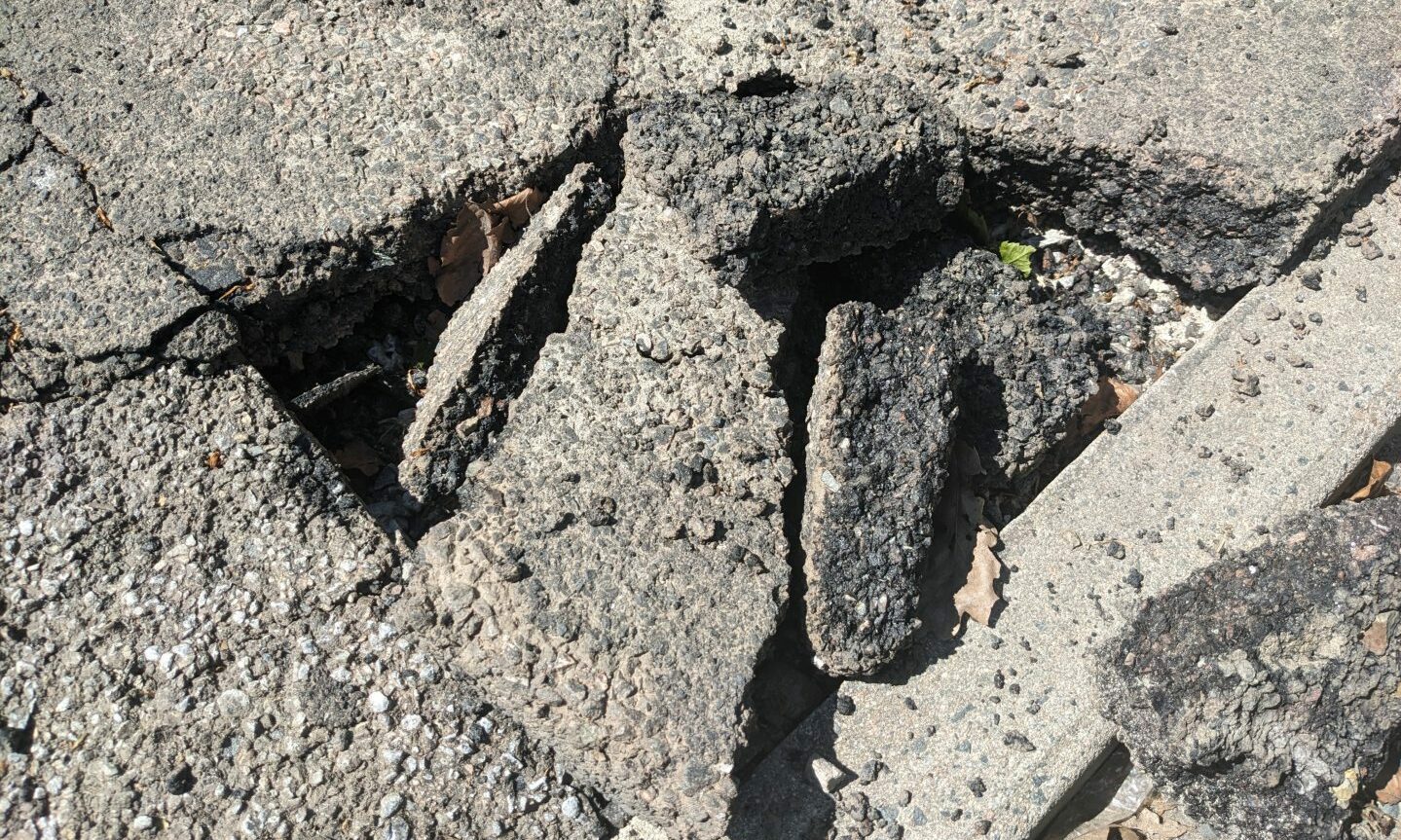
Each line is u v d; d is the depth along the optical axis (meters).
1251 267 0.70
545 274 0.63
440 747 0.58
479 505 0.59
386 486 0.66
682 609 0.58
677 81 0.68
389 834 0.56
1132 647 0.62
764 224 0.61
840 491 0.61
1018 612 0.64
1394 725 0.61
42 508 0.58
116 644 0.57
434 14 0.68
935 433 0.62
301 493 0.60
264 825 0.56
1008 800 0.60
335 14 0.68
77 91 0.65
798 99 0.65
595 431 0.61
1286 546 0.63
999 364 0.67
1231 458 0.67
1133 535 0.66
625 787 0.57
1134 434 0.68
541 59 0.68
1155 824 0.64
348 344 0.68
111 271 0.61
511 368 0.63
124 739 0.56
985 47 0.70
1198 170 0.68
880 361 0.62
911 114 0.66
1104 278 0.74
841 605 0.61
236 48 0.67
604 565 0.58
